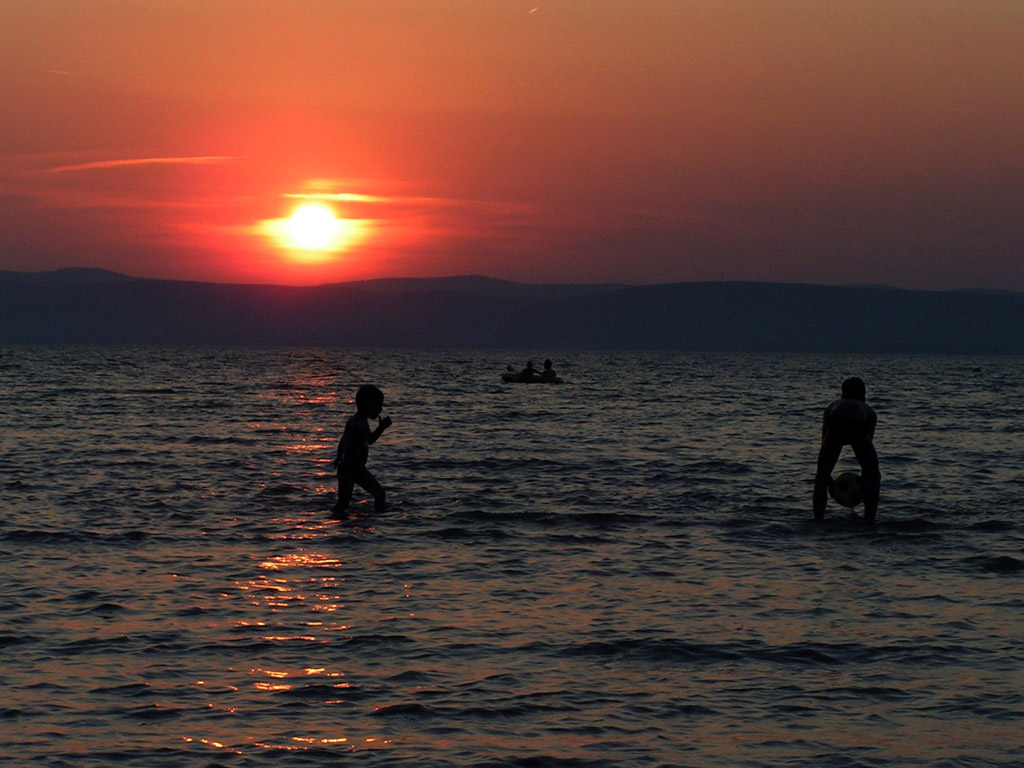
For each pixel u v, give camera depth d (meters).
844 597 27.94
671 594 28.20
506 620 25.48
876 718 19.30
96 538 35.00
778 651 23.14
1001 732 18.66
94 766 16.89
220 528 37.22
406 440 71.31
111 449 62.72
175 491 45.78
